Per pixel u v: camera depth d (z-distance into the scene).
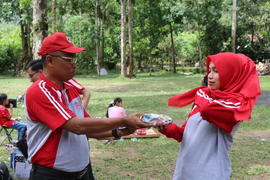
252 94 2.48
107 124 2.39
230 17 35.53
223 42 36.22
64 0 32.00
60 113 2.41
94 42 36.09
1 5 27.95
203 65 37.84
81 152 2.69
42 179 2.55
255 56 36.16
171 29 35.81
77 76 32.19
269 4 34.28
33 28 12.66
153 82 24.33
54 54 2.49
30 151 2.61
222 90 2.60
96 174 5.57
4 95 6.50
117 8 35.09
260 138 8.07
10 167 5.47
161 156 6.57
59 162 2.53
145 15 33.34
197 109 2.78
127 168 5.90
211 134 2.64
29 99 2.46
